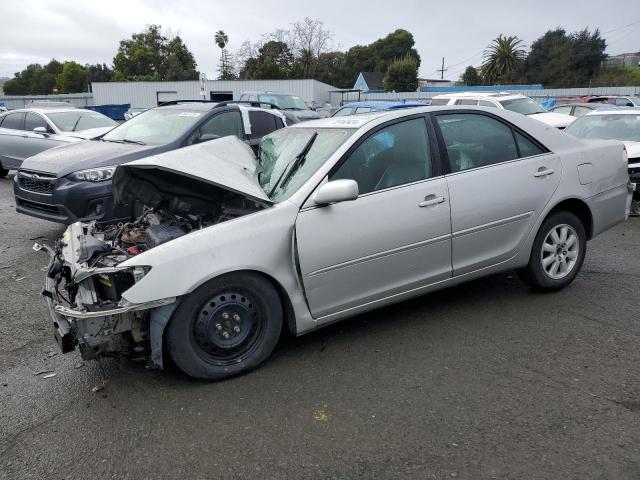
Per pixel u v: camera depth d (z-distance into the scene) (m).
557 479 2.52
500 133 4.41
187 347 3.36
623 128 9.38
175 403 3.29
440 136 4.14
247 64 64.19
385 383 3.43
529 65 68.69
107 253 3.63
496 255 4.35
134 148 6.86
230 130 7.82
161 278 3.20
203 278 3.28
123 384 3.54
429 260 4.03
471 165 4.22
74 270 3.39
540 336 4.02
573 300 4.69
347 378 3.51
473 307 4.60
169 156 3.81
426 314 4.48
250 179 3.81
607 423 2.92
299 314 3.65
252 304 3.54
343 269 3.70
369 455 2.75
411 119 4.10
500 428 2.92
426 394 3.29
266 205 3.61
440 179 4.04
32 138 11.53
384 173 3.90
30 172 6.82
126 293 3.14
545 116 14.30
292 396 3.32
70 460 2.80
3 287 5.51
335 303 3.75
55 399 3.38
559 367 3.55
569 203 4.71
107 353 3.32
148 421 3.11
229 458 2.77
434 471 2.61
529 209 4.41
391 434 2.91
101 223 4.73
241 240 3.40
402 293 4.00
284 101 20.02
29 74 92.81
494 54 69.56
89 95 41.53
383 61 83.25
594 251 6.29
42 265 6.25
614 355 3.69
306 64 64.50
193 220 3.98
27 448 2.90
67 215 6.41
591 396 3.19
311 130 4.39
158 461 2.77
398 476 2.58
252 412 3.17
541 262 4.64
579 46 64.81
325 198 3.50
